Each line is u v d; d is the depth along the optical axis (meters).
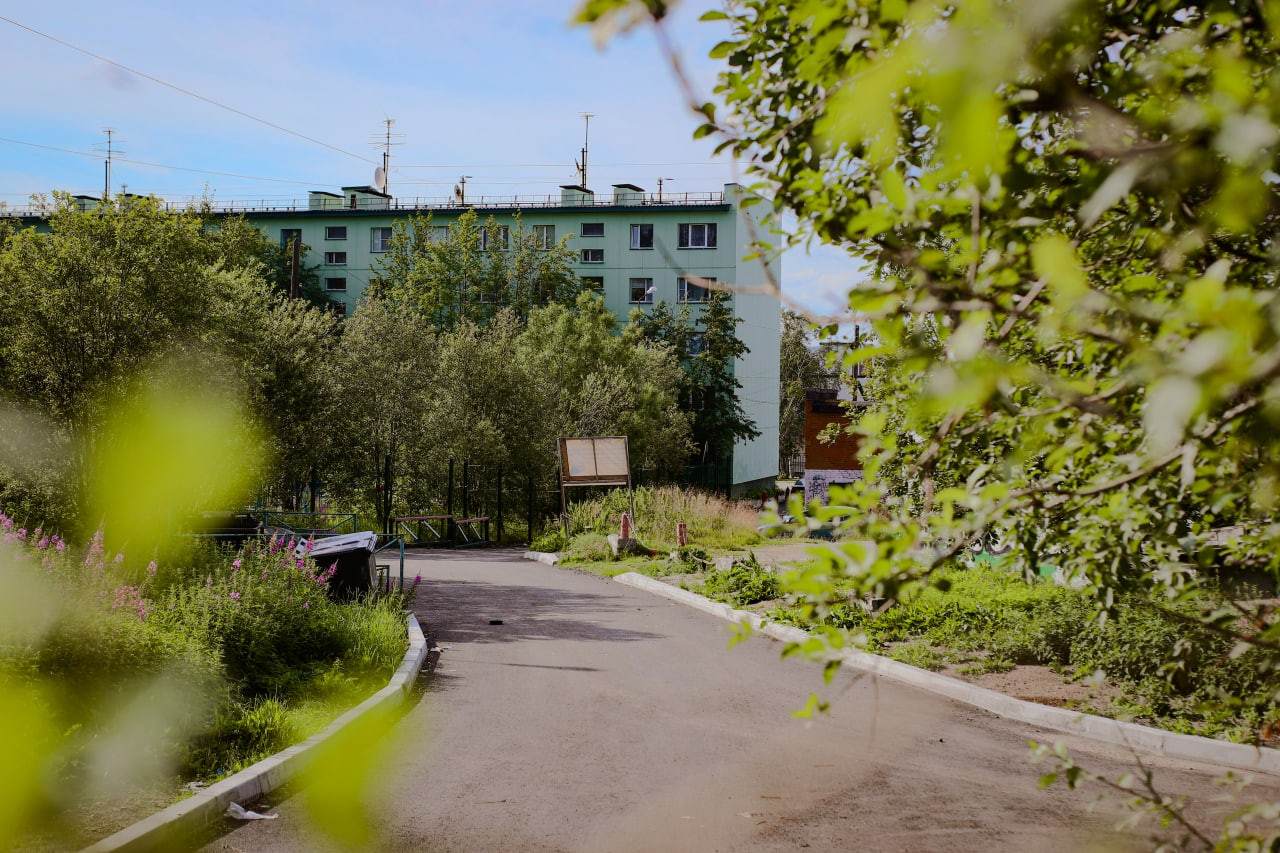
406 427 39.06
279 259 61.03
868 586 2.10
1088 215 1.38
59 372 19.25
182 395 20.84
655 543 29.67
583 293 57.03
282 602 11.15
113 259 19.77
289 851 5.74
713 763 7.86
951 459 3.60
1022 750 8.36
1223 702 3.23
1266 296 1.19
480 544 34.81
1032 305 2.07
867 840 6.05
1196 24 2.19
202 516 19.27
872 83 1.15
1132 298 2.35
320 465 32.44
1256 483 1.91
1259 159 1.25
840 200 2.49
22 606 7.39
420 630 14.29
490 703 10.08
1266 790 7.03
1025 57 1.46
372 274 62.25
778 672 11.89
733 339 59.62
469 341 39.75
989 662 11.37
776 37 2.66
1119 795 6.87
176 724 7.49
